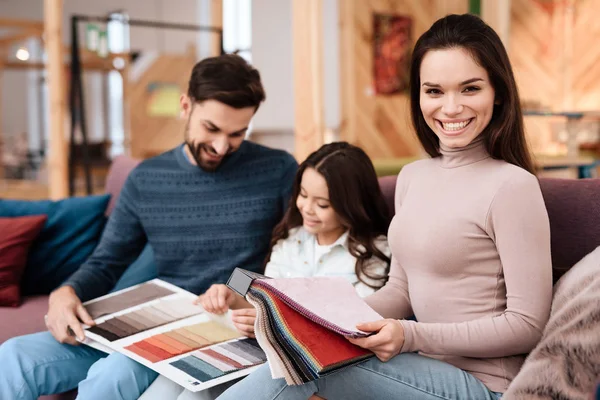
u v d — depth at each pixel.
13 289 2.41
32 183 8.21
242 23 7.57
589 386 1.05
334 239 1.85
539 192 1.32
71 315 1.78
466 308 1.37
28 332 2.15
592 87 7.26
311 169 1.78
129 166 2.86
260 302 1.28
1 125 10.12
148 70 7.16
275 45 6.72
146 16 8.62
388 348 1.28
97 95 8.98
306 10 3.04
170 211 2.07
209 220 2.05
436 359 1.38
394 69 6.84
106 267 2.08
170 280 2.10
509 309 1.28
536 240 1.29
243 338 1.68
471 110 1.37
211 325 1.75
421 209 1.44
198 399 1.51
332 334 1.29
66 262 2.59
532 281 1.28
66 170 3.96
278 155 2.10
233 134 1.94
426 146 1.54
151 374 1.66
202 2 8.46
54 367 1.75
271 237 2.02
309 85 3.09
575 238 1.46
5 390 1.70
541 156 4.53
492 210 1.32
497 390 1.30
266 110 6.83
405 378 1.27
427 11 7.07
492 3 4.23
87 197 2.75
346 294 1.39
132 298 1.92
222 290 1.72
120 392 1.60
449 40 1.36
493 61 1.35
